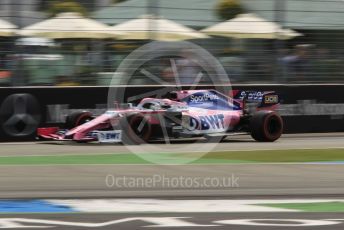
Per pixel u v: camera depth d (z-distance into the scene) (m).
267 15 58.41
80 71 50.34
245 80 54.09
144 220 19.91
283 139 47.16
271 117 44.28
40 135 43.38
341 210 21.84
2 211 21.20
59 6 52.66
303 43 55.25
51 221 19.62
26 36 49.44
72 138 40.78
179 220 19.94
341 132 53.66
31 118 45.88
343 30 56.44
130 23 54.38
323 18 56.44
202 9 56.34
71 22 52.16
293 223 19.56
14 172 29.56
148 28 53.66
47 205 22.30
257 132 43.91
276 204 22.84
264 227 18.94
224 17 57.69
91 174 29.12
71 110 47.47
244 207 22.19
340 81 55.81
